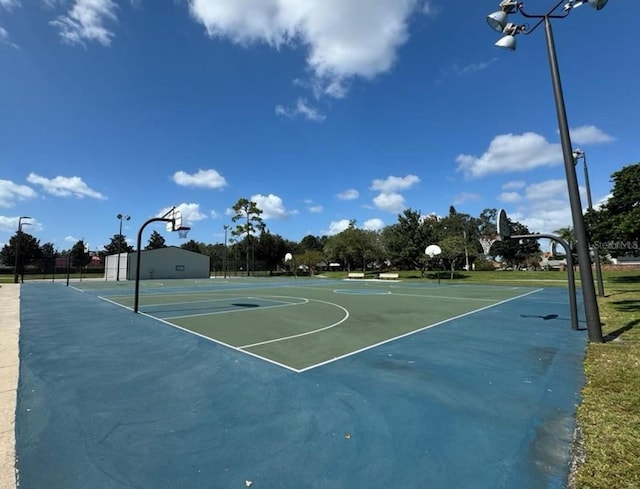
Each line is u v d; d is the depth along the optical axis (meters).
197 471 2.71
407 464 2.80
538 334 7.91
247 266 53.03
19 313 11.38
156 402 4.06
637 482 2.52
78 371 5.21
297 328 8.65
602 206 17.44
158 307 12.91
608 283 23.30
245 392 4.37
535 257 63.19
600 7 6.65
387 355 6.11
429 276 40.19
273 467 2.76
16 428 3.42
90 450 3.02
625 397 4.09
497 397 4.20
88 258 56.06
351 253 53.75
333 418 3.64
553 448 3.03
